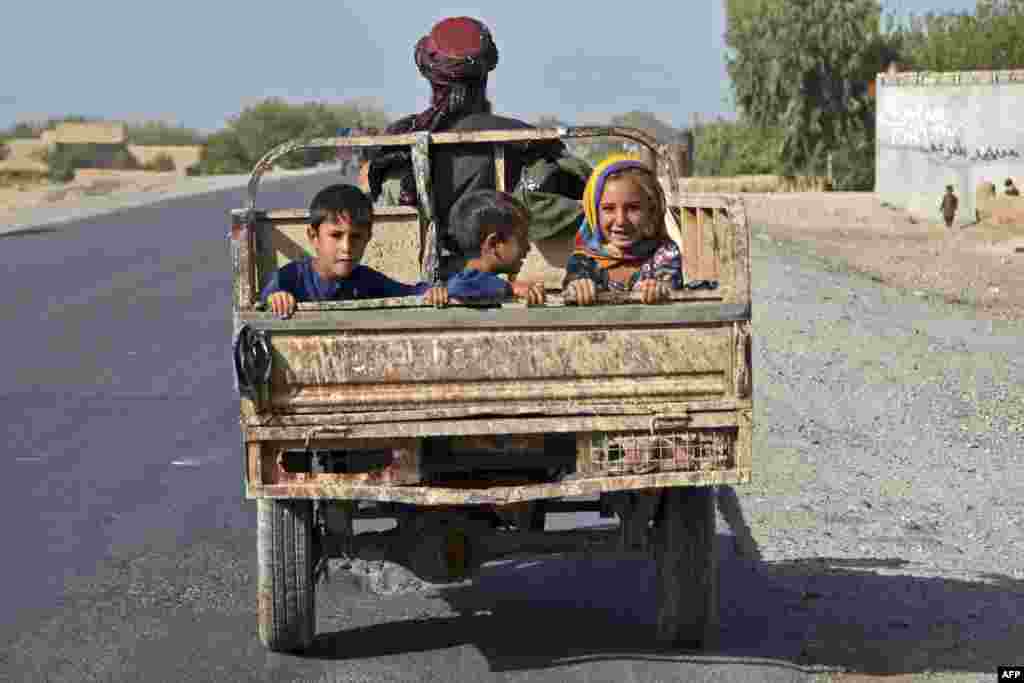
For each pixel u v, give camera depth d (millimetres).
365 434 11562
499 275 12742
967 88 81250
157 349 32406
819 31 141875
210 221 76625
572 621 14227
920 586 15703
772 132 149500
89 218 80062
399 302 11555
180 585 15438
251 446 11578
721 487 20375
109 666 12820
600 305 11688
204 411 25266
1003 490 20891
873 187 142500
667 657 13031
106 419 24562
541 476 12648
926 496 20406
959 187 82250
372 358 11547
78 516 18312
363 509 13125
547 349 11680
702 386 11883
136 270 50844
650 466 11844
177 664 12859
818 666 12867
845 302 43656
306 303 11516
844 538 17875
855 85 144125
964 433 25094
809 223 83812
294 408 11586
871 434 24688
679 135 67375
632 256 13344
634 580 15766
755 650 13289
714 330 11820
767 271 51281
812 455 22641
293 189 110875
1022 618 14516
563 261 15578
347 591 15375
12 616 14312
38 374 28969
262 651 13211
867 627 14141
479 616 14414
